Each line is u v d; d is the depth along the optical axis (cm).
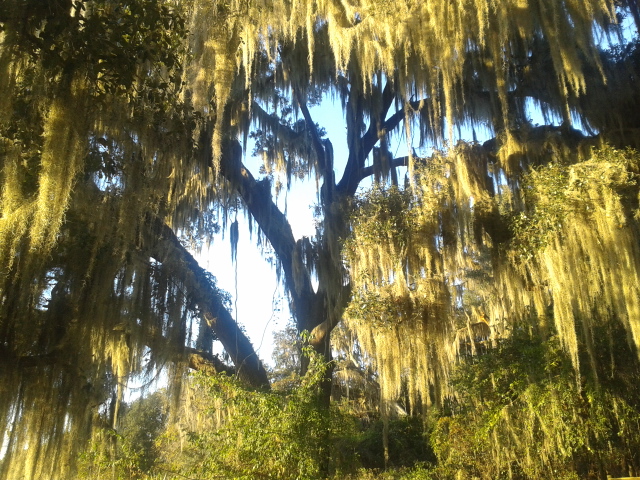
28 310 758
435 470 1183
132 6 547
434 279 1034
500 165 1093
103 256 845
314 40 1220
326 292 1299
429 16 1042
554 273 862
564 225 875
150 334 1019
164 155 797
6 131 535
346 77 1296
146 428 1669
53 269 830
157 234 1122
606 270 855
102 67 552
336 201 1297
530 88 1191
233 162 1351
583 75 1015
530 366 987
